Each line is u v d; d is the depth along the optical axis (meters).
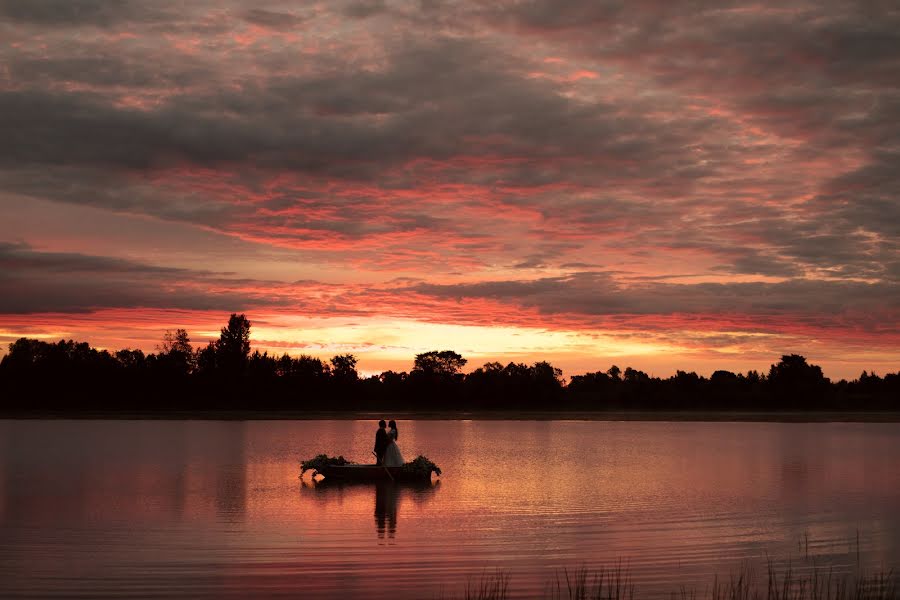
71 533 18.62
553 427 73.31
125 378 110.19
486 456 40.16
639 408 121.12
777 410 119.25
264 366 119.69
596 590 14.03
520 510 22.22
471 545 17.55
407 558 16.23
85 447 43.69
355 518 20.80
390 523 20.08
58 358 110.25
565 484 28.06
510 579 14.73
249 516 20.98
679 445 48.66
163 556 16.25
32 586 13.88
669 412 112.50
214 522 20.08
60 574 14.71
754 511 22.20
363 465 29.33
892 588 14.33
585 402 125.31
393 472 29.03
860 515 21.62
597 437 57.00
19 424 70.25
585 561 16.16
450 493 25.50
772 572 15.44
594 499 24.36
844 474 31.72
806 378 126.56
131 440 49.38
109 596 13.34
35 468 32.44
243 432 59.28
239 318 121.88
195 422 77.00
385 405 116.88
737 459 38.62
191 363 120.94
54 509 21.95
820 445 48.91
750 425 79.12
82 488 26.25
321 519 20.61
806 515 21.58
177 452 40.56
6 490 25.70
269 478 29.17
